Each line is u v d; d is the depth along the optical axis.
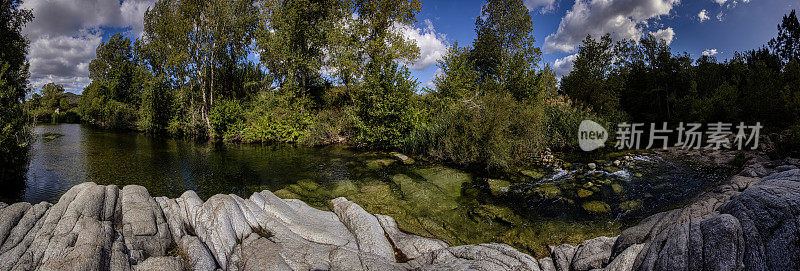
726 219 3.48
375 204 7.69
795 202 3.29
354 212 6.31
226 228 5.23
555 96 19.02
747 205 3.69
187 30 20.78
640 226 4.95
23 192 8.69
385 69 14.48
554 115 14.27
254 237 5.28
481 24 25.66
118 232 4.83
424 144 13.33
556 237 6.02
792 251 3.00
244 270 4.32
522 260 4.69
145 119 24.95
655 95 18.06
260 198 6.39
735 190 6.52
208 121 21.34
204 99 21.92
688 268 3.31
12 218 4.47
